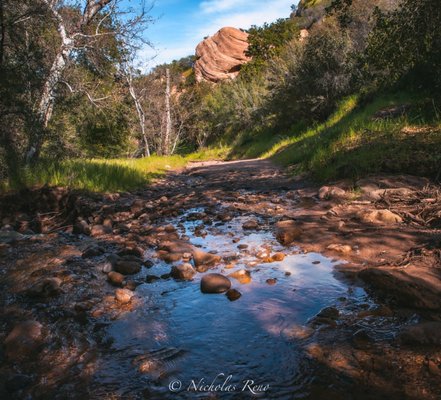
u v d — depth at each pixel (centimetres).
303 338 227
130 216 620
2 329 259
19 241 485
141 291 312
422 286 261
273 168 1173
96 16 1122
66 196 691
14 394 193
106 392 191
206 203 676
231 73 4931
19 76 749
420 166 608
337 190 601
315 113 1972
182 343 231
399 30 714
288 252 385
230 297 290
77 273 358
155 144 3061
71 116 1225
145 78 2575
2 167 725
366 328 233
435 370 189
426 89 973
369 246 371
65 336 246
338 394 179
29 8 816
